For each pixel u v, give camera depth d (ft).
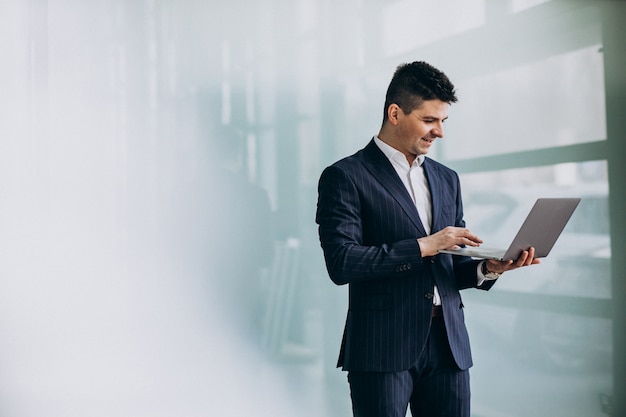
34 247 8.39
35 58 8.42
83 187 8.61
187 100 9.11
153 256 8.91
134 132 8.86
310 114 9.72
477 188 10.44
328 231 6.14
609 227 10.93
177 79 9.07
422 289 6.15
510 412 10.57
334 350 9.84
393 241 6.22
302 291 9.68
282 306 9.56
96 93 8.69
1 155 8.27
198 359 9.09
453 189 6.81
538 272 10.70
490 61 10.54
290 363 9.59
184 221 9.07
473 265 6.49
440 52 10.32
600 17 10.98
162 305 8.93
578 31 10.92
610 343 10.98
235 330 9.30
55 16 8.51
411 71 6.22
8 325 8.28
